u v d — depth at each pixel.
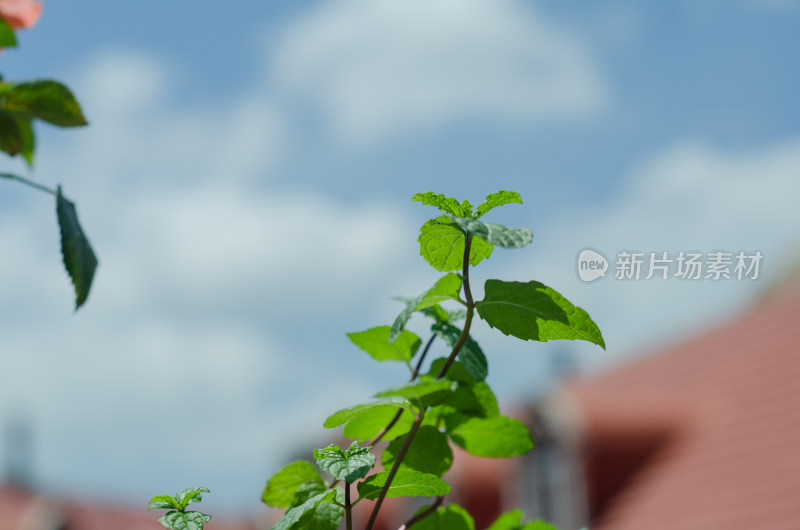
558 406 8.83
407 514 7.75
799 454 7.04
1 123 1.04
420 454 1.30
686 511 7.29
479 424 1.31
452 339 1.22
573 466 8.63
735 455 7.73
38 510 14.95
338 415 1.10
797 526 6.02
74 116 1.05
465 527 1.32
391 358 1.35
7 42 1.03
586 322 1.10
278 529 1.04
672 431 8.91
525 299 1.11
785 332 9.51
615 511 8.16
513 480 8.68
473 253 1.17
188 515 1.05
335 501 1.09
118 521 15.52
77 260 0.96
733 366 9.60
